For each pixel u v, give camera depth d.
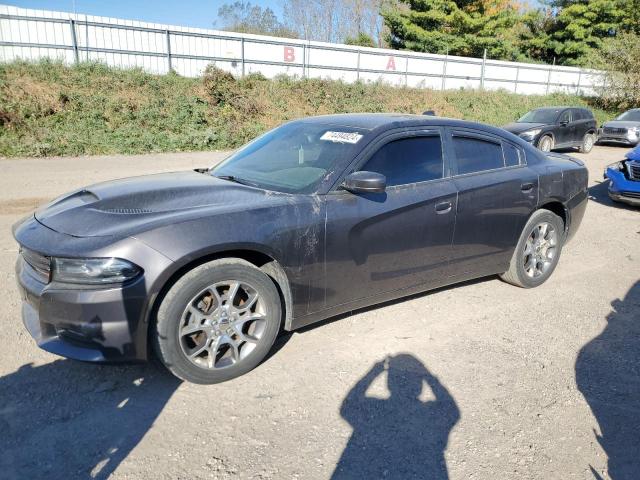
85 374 3.11
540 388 3.14
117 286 2.64
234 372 3.07
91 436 2.56
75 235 2.78
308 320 3.41
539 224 4.72
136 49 22.38
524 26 42.44
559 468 2.46
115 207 3.05
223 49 24.23
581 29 37.75
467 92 28.75
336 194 3.39
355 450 2.53
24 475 2.29
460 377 3.22
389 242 3.61
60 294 2.66
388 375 3.21
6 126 13.95
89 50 21.45
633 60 28.00
